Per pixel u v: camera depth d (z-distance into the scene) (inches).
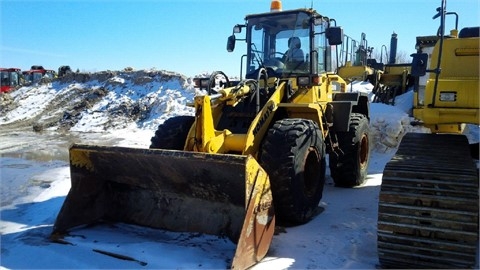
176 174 168.9
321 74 238.7
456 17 181.2
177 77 761.0
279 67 236.8
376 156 380.8
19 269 148.9
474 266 140.5
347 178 269.3
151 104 706.2
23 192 264.4
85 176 187.3
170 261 150.5
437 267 140.0
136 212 190.4
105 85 828.0
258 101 199.5
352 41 515.5
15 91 965.2
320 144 205.0
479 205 144.1
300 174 185.6
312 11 229.1
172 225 179.6
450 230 135.2
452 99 161.8
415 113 200.5
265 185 155.6
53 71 1226.6
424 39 477.1
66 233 179.5
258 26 244.8
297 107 205.6
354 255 162.2
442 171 146.5
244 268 145.4
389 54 649.6
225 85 231.0
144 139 537.3
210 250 159.8
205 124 179.6
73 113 738.8
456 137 192.9
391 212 143.1
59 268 148.5
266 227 157.6
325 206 229.8
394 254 143.6
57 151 451.2
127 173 182.5
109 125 669.3
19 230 192.7
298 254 162.2
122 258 154.6
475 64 171.8
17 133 635.5
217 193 167.2
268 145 183.0
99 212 193.9
